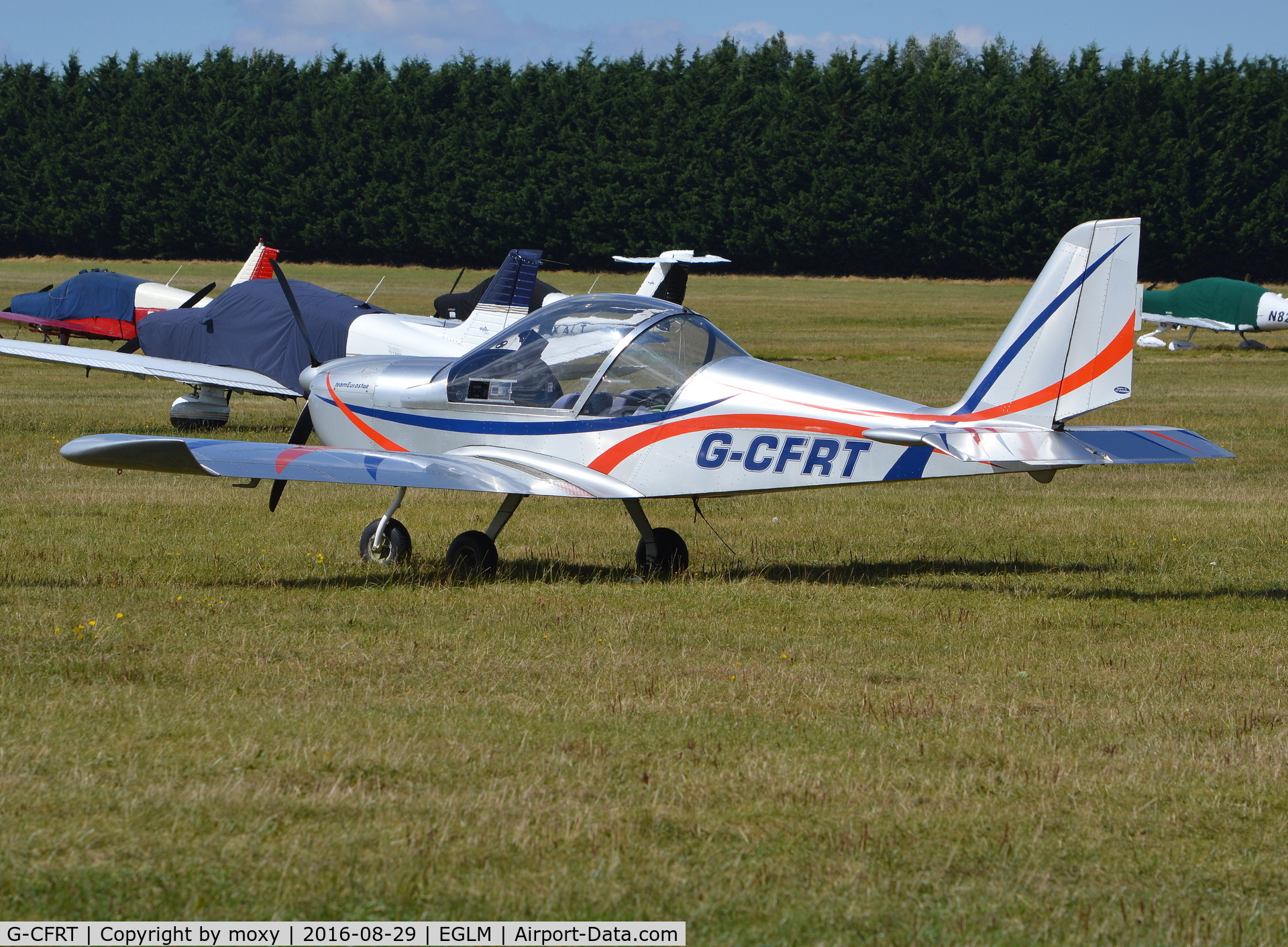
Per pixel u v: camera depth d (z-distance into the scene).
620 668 22.70
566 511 43.31
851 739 18.81
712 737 18.77
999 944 12.64
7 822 14.81
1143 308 140.75
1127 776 17.33
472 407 33.88
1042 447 27.78
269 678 21.45
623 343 31.86
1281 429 69.38
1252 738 19.05
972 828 15.40
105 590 28.84
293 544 36.00
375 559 33.38
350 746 17.67
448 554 32.50
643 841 14.79
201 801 15.54
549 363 32.81
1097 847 14.98
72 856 14.02
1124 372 27.97
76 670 21.59
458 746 17.91
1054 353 28.44
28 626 24.88
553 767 17.17
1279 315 133.12
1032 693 21.70
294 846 14.31
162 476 49.25
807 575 32.97
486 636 25.06
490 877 13.78
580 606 28.30
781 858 14.45
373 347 63.03
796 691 21.38
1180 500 47.41
